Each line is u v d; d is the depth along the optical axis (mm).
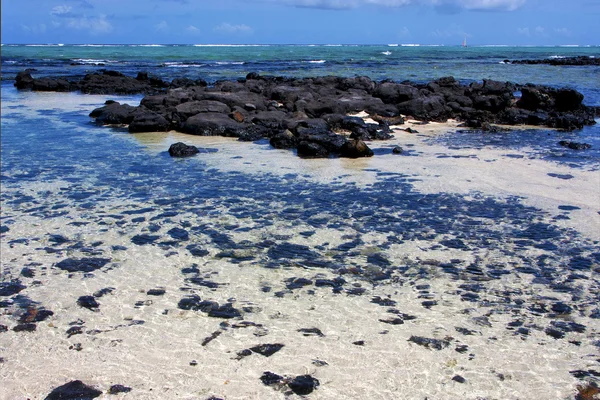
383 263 9070
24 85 41656
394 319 7215
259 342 6641
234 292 8000
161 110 26766
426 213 11688
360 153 17406
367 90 36031
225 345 6578
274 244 9891
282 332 6879
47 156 17703
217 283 8297
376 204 12352
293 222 11102
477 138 21469
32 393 5680
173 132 22859
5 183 14234
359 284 8281
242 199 12773
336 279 8453
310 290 8078
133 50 142000
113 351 6453
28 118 26609
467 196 12953
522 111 26641
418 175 15016
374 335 6812
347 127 22469
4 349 6516
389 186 13883
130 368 6113
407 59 92625
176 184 14148
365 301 7730
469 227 10805
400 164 16438
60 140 20734
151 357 6324
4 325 7066
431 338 6742
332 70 61156
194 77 51031
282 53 120125
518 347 6562
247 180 14562
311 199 12766
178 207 12141
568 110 27875
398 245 9859
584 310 7496
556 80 48719
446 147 19328
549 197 12797
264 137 21438
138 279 8430
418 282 8359
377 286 8219
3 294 7914
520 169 15672
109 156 17750
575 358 6340
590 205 12141
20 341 6688
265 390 5723
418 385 5809
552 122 24906
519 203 12367
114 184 14141
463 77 52531
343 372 6035
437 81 37156
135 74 54281
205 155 17938
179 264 9000
